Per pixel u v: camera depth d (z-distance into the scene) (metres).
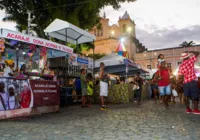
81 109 8.23
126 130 4.15
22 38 7.03
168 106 8.69
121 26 44.12
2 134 3.89
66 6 18.48
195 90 6.30
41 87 6.92
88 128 4.39
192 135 3.71
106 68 16.47
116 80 15.02
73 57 10.68
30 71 8.32
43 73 8.23
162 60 8.03
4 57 8.52
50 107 7.24
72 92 10.39
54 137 3.66
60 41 15.66
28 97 6.39
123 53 17.09
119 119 5.50
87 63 12.22
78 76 10.96
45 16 19.48
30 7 17.70
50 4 17.91
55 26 11.25
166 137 3.58
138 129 4.23
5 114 5.64
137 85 10.25
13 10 18.59
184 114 6.35
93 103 11.34
